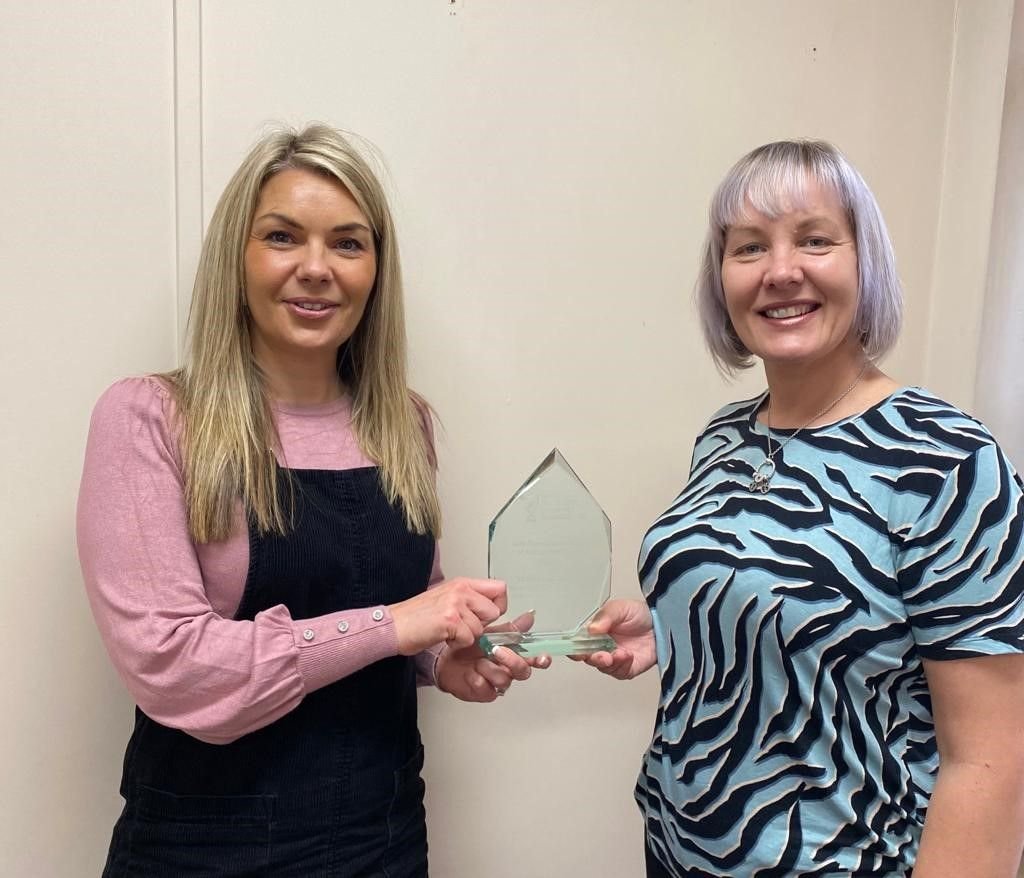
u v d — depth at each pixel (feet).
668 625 3.21
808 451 2.95
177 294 3.88
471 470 4.46
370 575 3.26
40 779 3.89
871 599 2.67
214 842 2.99
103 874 3.28
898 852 2.76
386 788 3.30
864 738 2.75
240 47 3.85
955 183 5.22
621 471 4.74
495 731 4.64
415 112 4.13
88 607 3.88
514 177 4.34
